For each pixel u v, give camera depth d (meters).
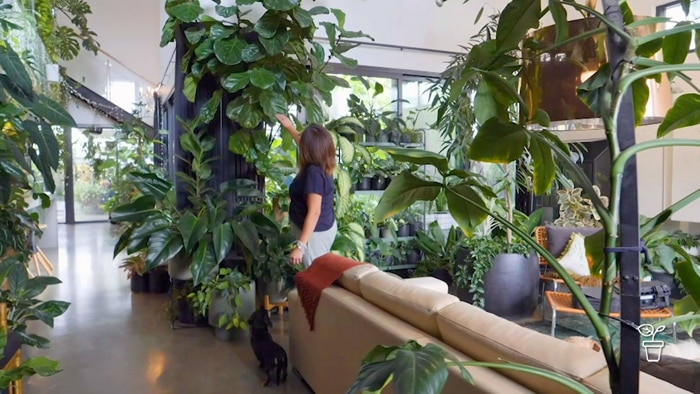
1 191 1.84
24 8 2.94
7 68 1.51
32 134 1.55
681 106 1.03
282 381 2.95
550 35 1.43
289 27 3.85
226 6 4.00
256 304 4.15
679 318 0.86
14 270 2.58
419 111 5.58
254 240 3.76
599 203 0.80
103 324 4.11
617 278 0.80
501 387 1.29
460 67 3.51
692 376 1.42
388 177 5.07
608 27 0.79
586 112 1.37
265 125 4.24
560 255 4.24
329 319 2.41
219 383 2.92
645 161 4.95
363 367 0.82
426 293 1.89
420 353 0.78
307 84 4.03
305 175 3.04
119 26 9.76
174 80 4.78
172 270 3.97
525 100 1.25
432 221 5.65
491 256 4.06
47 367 1.69
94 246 8.24
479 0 5.73
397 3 5.35
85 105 9.85
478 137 1.04
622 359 0.75
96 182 11.38
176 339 3.73
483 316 1.59
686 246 3.19
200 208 3.99
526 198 6.20
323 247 3.14
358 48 5.21
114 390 2.83
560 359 1.24
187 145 3.93
